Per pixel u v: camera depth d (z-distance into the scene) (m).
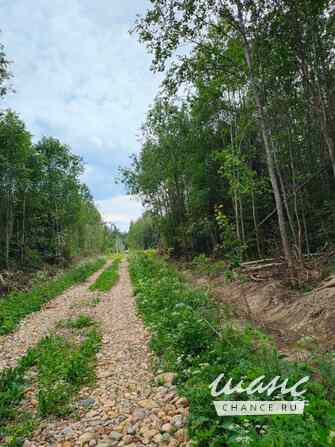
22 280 15.19
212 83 9.41
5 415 3.44
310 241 12.41
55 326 7.52
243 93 12.18
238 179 8.74
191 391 3.12
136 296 10.66
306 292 6.71
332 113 8.92
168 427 2.97
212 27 8.41
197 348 4.30
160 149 18.97
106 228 65.69
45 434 3.10
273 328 5.49
